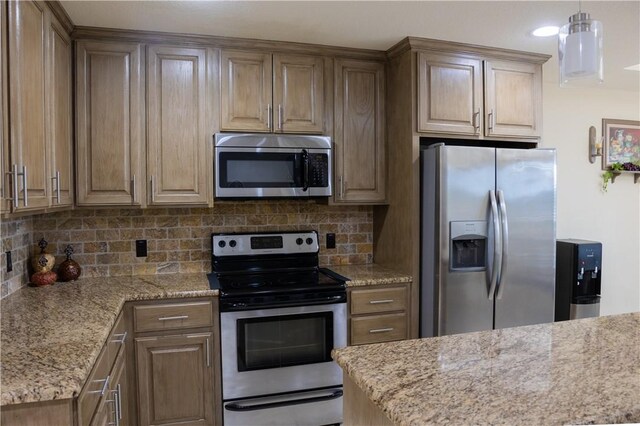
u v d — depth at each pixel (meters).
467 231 2.69
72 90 2.53
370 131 3.07
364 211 3.40
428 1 2.24
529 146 3.22
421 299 2.87
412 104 2.80
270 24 2.53
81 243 2.85
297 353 2.63
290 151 2.81
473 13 2.39
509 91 3.03
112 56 2.59
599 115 3.98
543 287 2.86
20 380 1.25
